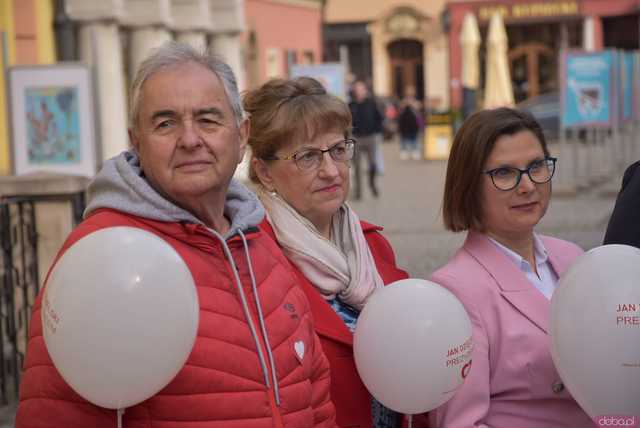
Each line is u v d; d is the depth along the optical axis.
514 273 3.31
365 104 18.16
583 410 3.18
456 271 3.32
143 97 2.75
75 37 15.73
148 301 2.30
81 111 8.99
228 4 22.94
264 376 2.74
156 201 2.72
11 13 14.32
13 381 6.24
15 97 9.02
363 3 48.00
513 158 3.27
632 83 20.89
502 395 3.22
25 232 6.45
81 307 2.27
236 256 2.87
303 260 3.36
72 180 6.36
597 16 43.69
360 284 3.38
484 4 44.75
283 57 35.34
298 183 3.38
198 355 2.62
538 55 45.06
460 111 32.22
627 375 2.82
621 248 2.95
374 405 3.45
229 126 2.79
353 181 21.97
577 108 17.73
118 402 2.36
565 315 2.89
